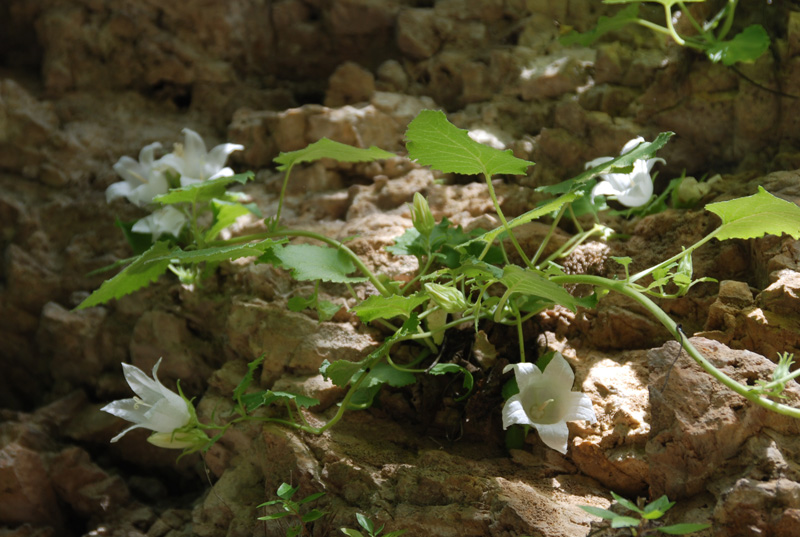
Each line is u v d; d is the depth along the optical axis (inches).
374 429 26.5
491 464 25.4
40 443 29.2
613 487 24.8
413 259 28.2
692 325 26.2
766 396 23.3
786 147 29.4
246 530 25.7
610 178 27.5
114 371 30.6
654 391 23.7
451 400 26.6
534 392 24.4
